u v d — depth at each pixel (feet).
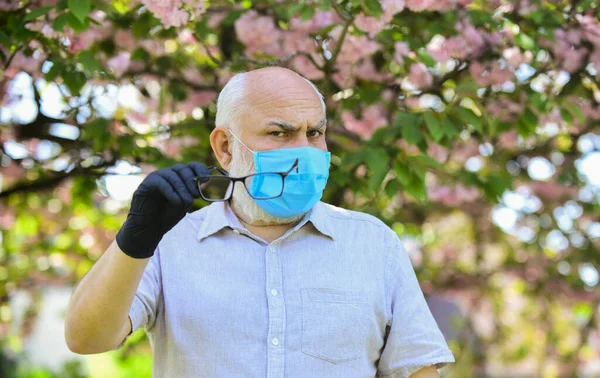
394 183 10.77
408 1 10.77
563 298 20.92
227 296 6.44
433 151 12.26
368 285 6.69
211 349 6.34
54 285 19.44
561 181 16.89
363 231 6.94
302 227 6.77
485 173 12.47
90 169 12.14
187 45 12.58
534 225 19.22
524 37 10.80
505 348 23.89
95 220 17.94
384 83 12.05
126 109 12.88
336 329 6.46
